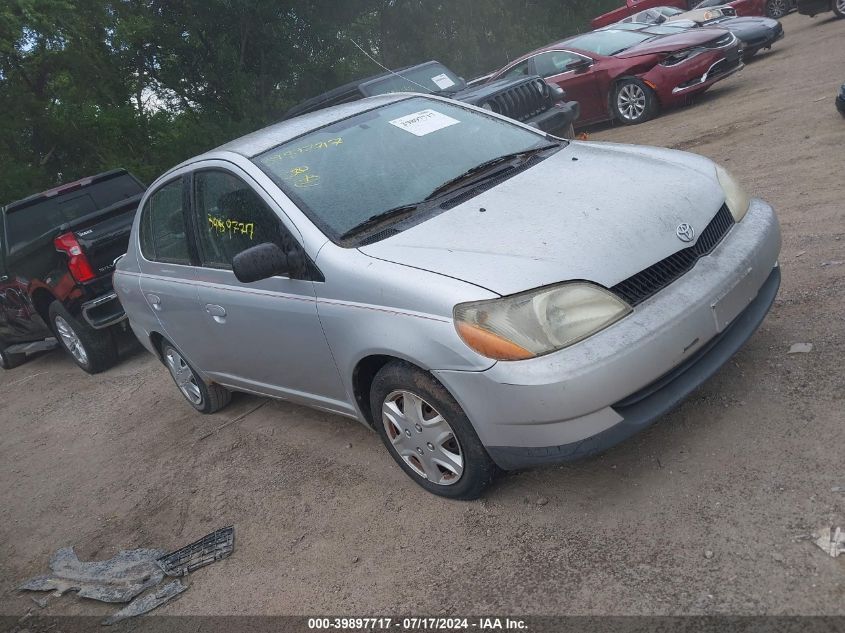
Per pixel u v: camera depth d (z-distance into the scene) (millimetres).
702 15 15766
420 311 3219
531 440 3082
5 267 8180
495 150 4355
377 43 22625
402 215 3764
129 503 4805
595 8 28562
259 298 4102
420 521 3604
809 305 4273
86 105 15086
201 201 4531
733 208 3738
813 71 10875
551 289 3051
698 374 3242
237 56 18547
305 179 4051
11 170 13781
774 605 2525
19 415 7453
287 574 3553
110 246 7324
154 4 17875
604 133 12266
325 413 5137
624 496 3283
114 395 7062
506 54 25328
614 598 2777
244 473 4676
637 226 3332
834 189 5922
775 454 3215
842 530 2721
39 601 3979
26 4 12883
